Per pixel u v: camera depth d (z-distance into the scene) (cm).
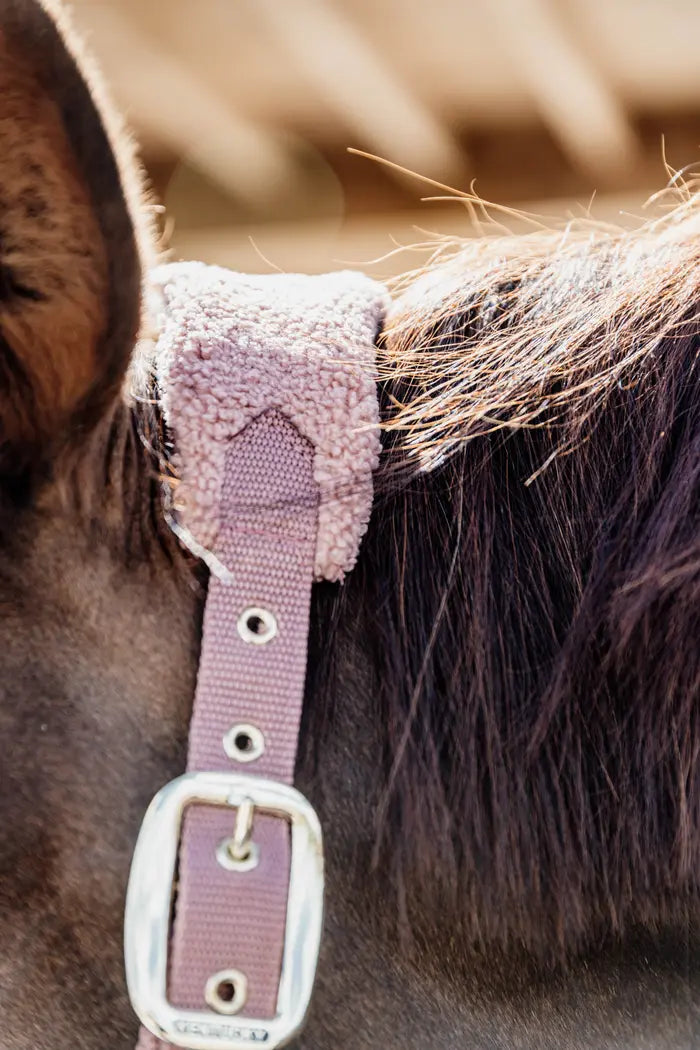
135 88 224
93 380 64
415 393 71
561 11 195
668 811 69
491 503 69
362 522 68
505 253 77
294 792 65
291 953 65
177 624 67
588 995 68
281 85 224
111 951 65
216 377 68
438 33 204
